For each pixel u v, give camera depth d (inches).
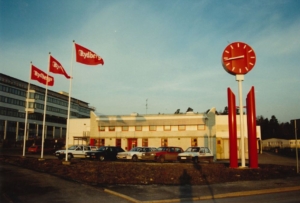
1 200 426.6
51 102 3644.2
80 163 933.2
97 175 678.5
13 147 2464.3
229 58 822.5
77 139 1943.9
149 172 727.1
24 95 3262.8
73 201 428.5
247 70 815.1
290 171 772.0
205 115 1603.1
